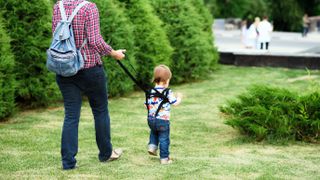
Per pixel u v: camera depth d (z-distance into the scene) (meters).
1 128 8.09
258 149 6.95
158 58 12.57
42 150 6.74
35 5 9.41
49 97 9.80
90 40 5.43
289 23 44.50
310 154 6.72
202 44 14.19
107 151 6.09
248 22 31.36
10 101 8.77
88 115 9.23
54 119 8.87
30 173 5.67
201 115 9.42
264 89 7.82
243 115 7.79
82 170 5.80
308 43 30.03
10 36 9.25
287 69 17.08
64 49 5.38
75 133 5.78
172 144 7.21
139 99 11.18
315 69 16.98
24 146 6.94
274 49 24.83
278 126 7.36
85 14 5.46
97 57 5.62
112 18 10.91
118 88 11.27
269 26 22.98
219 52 18.42
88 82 5.62
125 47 11.20
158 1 13.70
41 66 9.54
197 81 14.30
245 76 15.30
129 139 7.45
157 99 6.05
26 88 9.46
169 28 13.62
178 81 13.84
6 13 9.25
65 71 5.39
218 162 6.23
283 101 7.54
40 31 9.52
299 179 5.59
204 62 14.35
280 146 7.15
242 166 6.05
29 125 8.34
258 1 44.34
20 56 9.38
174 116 9.32
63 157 5.80
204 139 7.54
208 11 16.89
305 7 46.97
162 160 6.13
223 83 13.88
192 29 13.88
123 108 10.04
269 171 5.87
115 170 5.82
